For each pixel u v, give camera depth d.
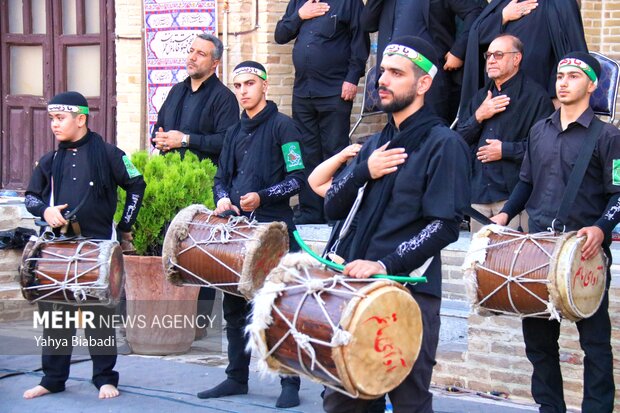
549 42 7.83
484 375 7.14
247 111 7.01
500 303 5.68
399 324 4.40
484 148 7.28
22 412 6.73
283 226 6.28
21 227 10.05
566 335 6.77
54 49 11.88
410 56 4.83
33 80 12.05
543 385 6.01
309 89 9.56
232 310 6.98
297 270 4.59
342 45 9.55
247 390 7.13
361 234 4.92
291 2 9.80
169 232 6.41
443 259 7.95
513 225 7.32
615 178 5.74
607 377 5.91
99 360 7.10
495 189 7.35
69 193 6.86
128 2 10.61
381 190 4.89
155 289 8.19
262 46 10.05
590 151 5.82
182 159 8.67
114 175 6.99
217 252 6.23
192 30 10.12
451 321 7.63
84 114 6.92
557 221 5.86
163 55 10.23
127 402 6.94
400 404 4.89
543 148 6.03
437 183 4.73
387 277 4.54
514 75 7.33
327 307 4.36
